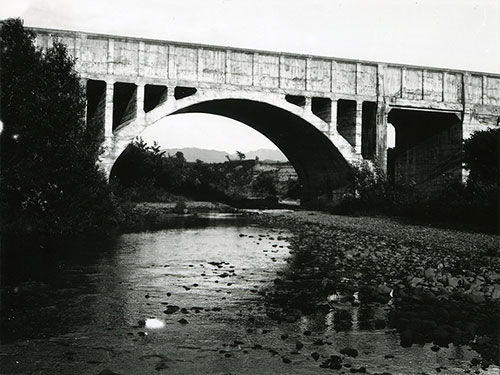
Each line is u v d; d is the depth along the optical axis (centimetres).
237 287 1351
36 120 2275
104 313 1079
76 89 2512
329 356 841
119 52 3672
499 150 3212
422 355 849
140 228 2991
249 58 4012
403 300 1202
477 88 4562
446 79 4497
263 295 1259
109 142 3612
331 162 4594
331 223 3328
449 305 1125
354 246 2158
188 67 3850
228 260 1812
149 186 5447
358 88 4275
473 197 3153
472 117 4522
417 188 4916
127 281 1409
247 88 3994
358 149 4272
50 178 2327
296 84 4131
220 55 3934
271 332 965
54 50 2575
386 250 2016
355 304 1166
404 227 3016
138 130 3684
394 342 914
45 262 1686
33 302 1167
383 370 788
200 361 813
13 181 2205
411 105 4378
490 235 2552
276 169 9894
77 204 2470
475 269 1523
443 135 4694
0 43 2353
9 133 2230
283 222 3603
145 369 780
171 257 1859
